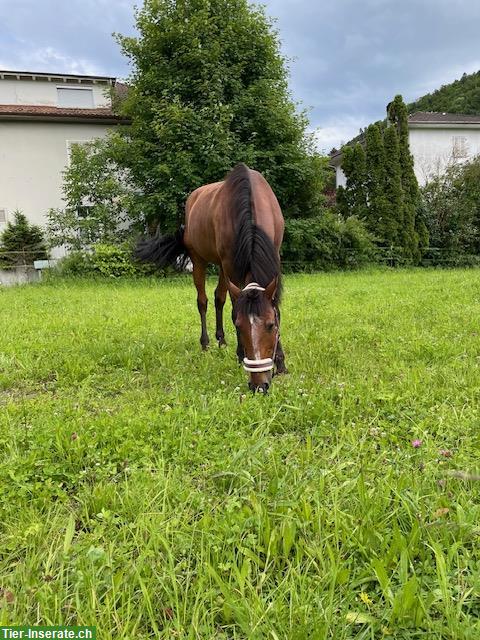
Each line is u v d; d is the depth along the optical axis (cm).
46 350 498
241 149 1561
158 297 1013
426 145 2595
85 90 2164
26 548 178
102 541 182
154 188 1627
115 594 151
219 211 408
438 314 628
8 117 1864
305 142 1728
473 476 198
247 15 1638
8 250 1820
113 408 327
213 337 568
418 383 327
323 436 263
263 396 309
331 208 2097
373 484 206
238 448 249
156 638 137
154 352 475
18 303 961
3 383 396
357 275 1594
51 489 217
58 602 149
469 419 269
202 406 310
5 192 1925
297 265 1744
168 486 210
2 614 143
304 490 203
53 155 1964
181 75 1571
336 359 418
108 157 1652
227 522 182
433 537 170
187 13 1608
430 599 141
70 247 1706
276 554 165
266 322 296
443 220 2056
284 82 1703
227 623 145
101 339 538
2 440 261
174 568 161
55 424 281
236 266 344
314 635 131
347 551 167
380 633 137
